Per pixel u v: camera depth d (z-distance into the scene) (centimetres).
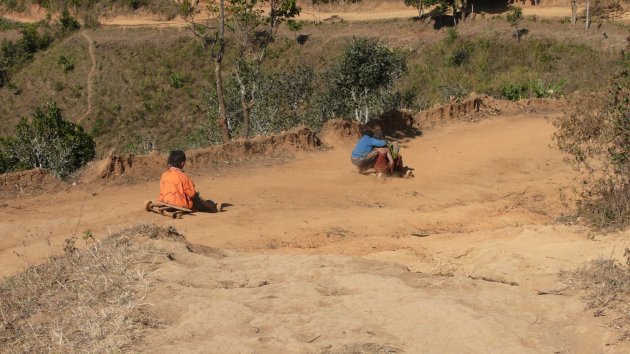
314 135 1697
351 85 2219
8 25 7056
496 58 5125
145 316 543
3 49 6481
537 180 1471
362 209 1180
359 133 1812
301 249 909
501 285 616
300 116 2730
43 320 566
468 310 533
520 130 2048
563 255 711
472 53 5216
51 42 6625
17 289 637
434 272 719
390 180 1427
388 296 570
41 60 6388
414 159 1664
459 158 1678
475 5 5869
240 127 2605
